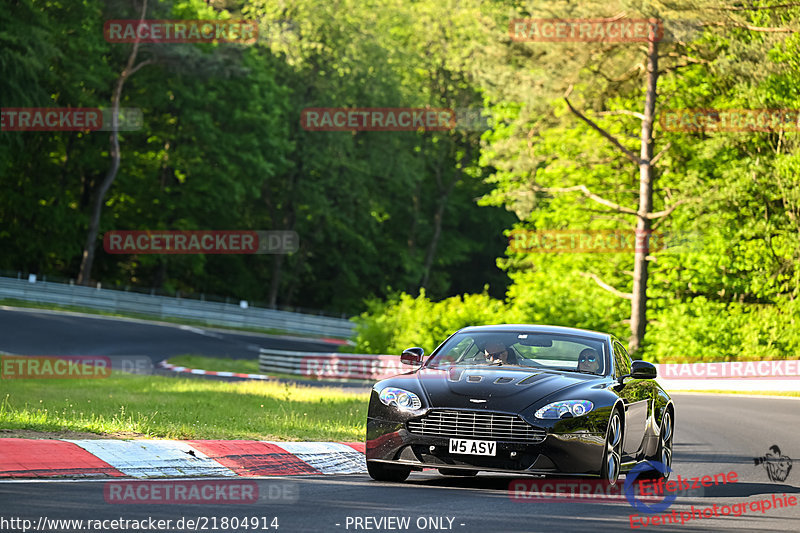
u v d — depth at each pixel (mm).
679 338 155625
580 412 37312
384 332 158750
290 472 42344
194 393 89625
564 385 38625
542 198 180750
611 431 38500
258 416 64375
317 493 34438
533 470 36750
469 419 37250
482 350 42156
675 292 169750
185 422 55781
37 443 38375
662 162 168625
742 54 142875
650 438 43969
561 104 164375
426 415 37719
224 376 144000
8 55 199625
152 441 41969
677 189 167125
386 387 39250
